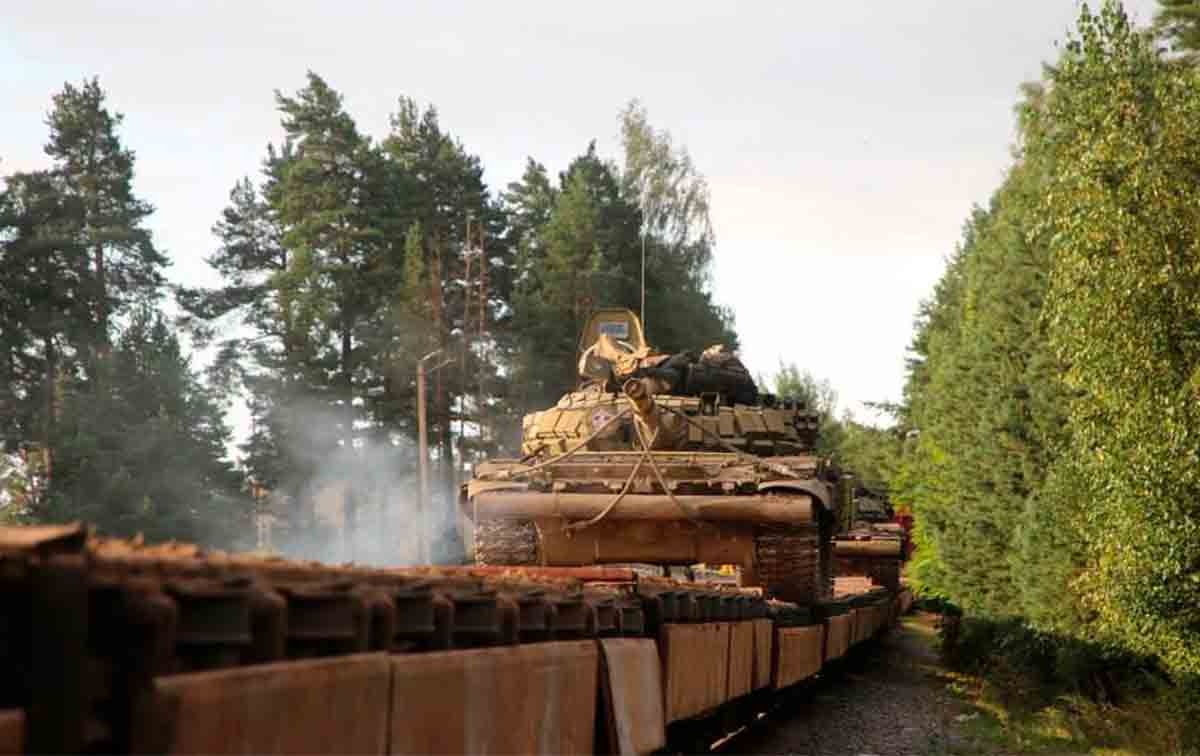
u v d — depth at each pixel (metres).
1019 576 27.03
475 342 60.09
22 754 3.60
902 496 60.31
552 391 59.53
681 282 69.06
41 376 46.72
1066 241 17.20
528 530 17.77
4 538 3.78
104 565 4.15
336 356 55.66
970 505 32.97
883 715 20.19
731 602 13.17
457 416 59.66
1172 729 17.20
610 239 63.53
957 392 36.06
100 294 48.62
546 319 59.25
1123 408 17.08
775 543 17.67
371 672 5.36
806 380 103.12
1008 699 22.27
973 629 30.05
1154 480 16.78
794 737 16.86
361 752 5.30
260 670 4.58
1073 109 17.61
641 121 71.50
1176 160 16.92
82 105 49.81
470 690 6.43
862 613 27.09
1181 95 17.39
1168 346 16.88
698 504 17.11
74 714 3.74
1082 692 21.59
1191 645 17.88
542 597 7.95
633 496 17.22
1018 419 30.19
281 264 59.41
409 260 55.47
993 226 36.12
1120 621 18.53
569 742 8.08
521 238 66.44
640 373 19.66
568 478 17.91
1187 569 17.42
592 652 8.59
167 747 4.05
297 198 56.66
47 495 41.00
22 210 47.72
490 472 18.77
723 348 21.45
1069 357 17.86
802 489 17.33
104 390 43.62
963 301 44.41
